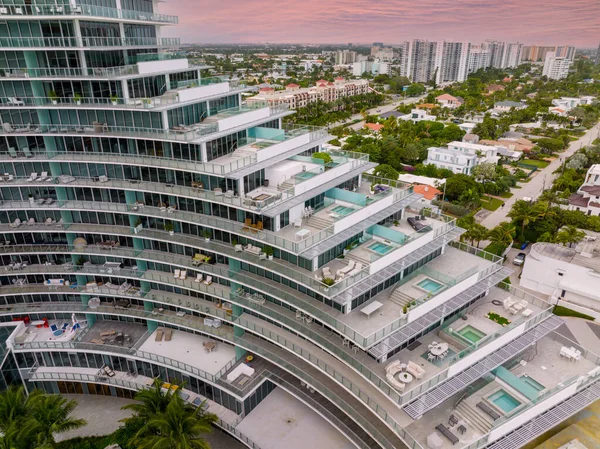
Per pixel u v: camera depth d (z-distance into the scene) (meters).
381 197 49.22
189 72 56.50
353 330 37.72
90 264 53.22
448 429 35.44
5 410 39.22
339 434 44.03
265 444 42.88
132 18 49.41
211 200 44.41
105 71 45.50
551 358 42.66
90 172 49.94
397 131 158.50
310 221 46.03
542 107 199.88
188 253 51.19
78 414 48.97
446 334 41.81
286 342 44.56
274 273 45.34
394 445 36.38
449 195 103.69
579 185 105.31
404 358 39.66
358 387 38.88
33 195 51.38
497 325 43.50
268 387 48.75
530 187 114.62
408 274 47.19
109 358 50.69
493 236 77.00
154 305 54.56
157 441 36.59
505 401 38.00
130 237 53.03
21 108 46.09
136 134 46.59
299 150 52.59
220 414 46.16
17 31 45.31
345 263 44.03
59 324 54.22
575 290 62.69
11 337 49.50
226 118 49.12
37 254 53.19
